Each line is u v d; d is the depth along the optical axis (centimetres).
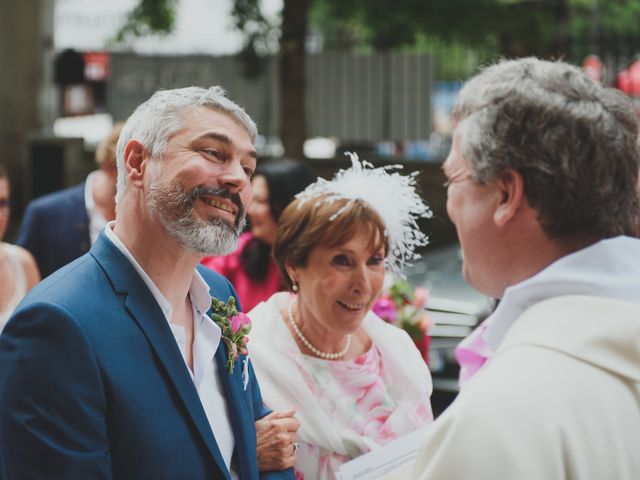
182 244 197
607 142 150
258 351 254
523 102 151
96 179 457
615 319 140
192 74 1411
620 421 137
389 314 317
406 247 266
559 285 147
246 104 1406
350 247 251
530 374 137
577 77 155
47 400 181
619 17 1616
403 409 260
